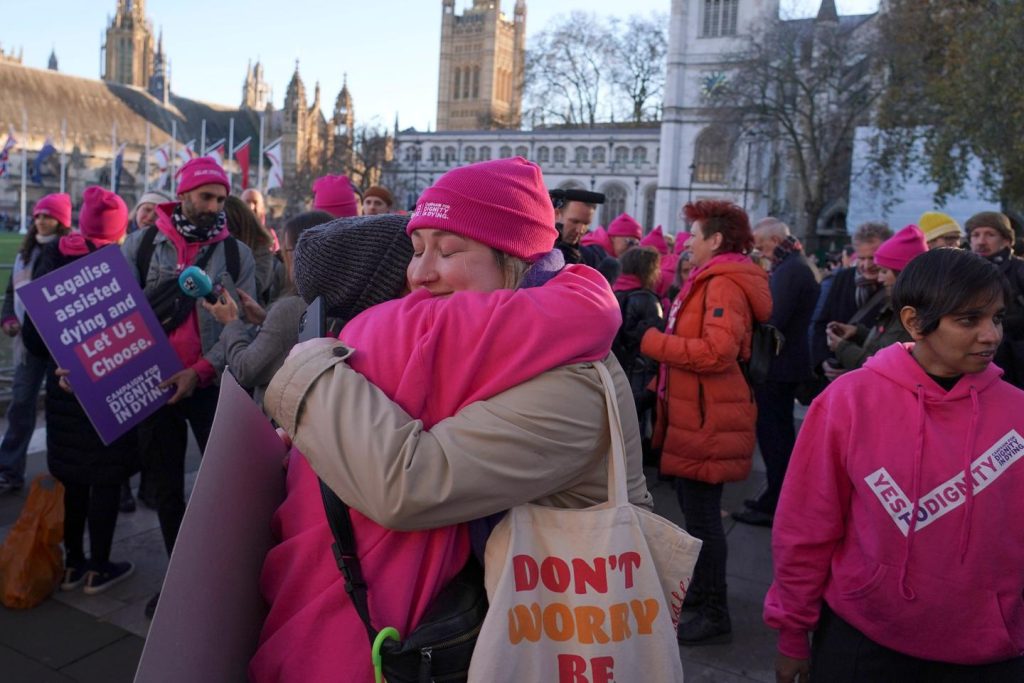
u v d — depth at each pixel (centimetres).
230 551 124
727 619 362
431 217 132
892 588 188
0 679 308
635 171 7750
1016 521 185
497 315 122
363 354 126
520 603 117
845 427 196
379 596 120
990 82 1484
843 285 564
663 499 570
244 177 4747
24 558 365
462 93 10544
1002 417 187
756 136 4588
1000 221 422
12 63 8744
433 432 117
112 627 354
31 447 594
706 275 342
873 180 3384
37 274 421
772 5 6247
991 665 188
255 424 139
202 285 281
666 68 6894
